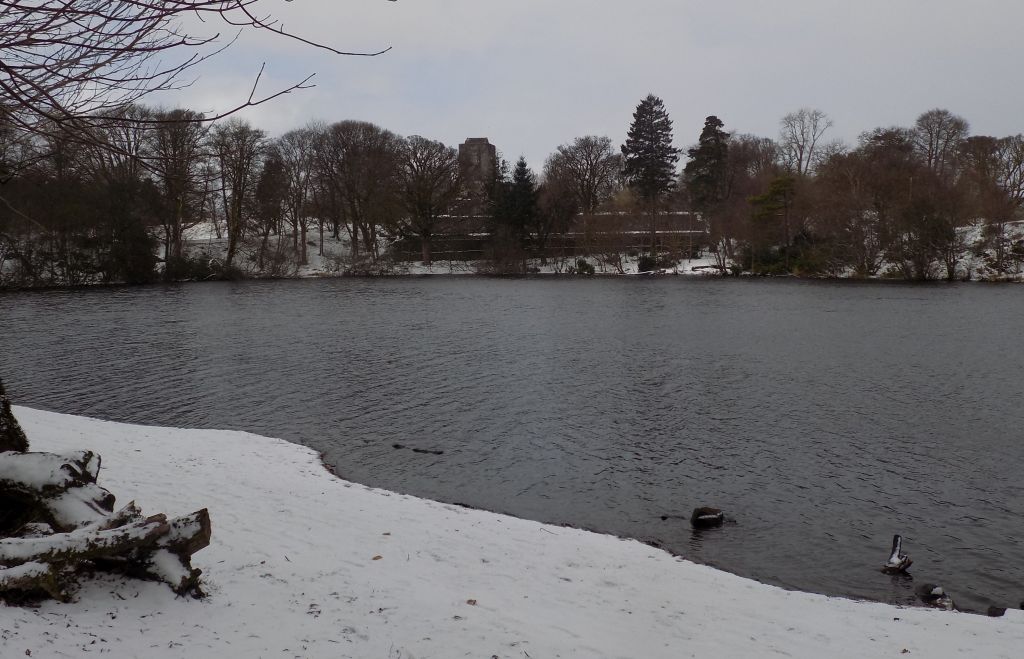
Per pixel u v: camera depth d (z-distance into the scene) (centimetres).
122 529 746
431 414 2328
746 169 10794
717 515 1477
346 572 992
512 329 4181
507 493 1650
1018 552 1355
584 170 10250
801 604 1062
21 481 794
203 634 703
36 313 4822
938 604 1144
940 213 6831
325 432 2127
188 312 4947
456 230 9331
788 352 3372
